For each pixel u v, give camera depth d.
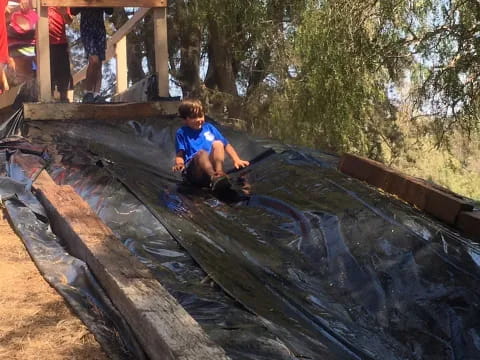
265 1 12.66
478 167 14.35
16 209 4.31
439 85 9.12
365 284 3.61
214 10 12.64
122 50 10.96
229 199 5.12
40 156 5.84
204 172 5.25
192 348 2.26
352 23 10.32
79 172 5.27
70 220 3.84
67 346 2.63
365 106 11.55
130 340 2.65
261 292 3.33
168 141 6.88
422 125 11.63
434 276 3.59
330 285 3.67
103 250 3.33
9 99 10.41
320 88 10.95
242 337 2.68
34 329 2.78
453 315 3.26
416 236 3.97
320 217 4.39
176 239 3.92
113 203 4.53
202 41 16.42
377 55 10.32
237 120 14.49
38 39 7.87
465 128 9.45
